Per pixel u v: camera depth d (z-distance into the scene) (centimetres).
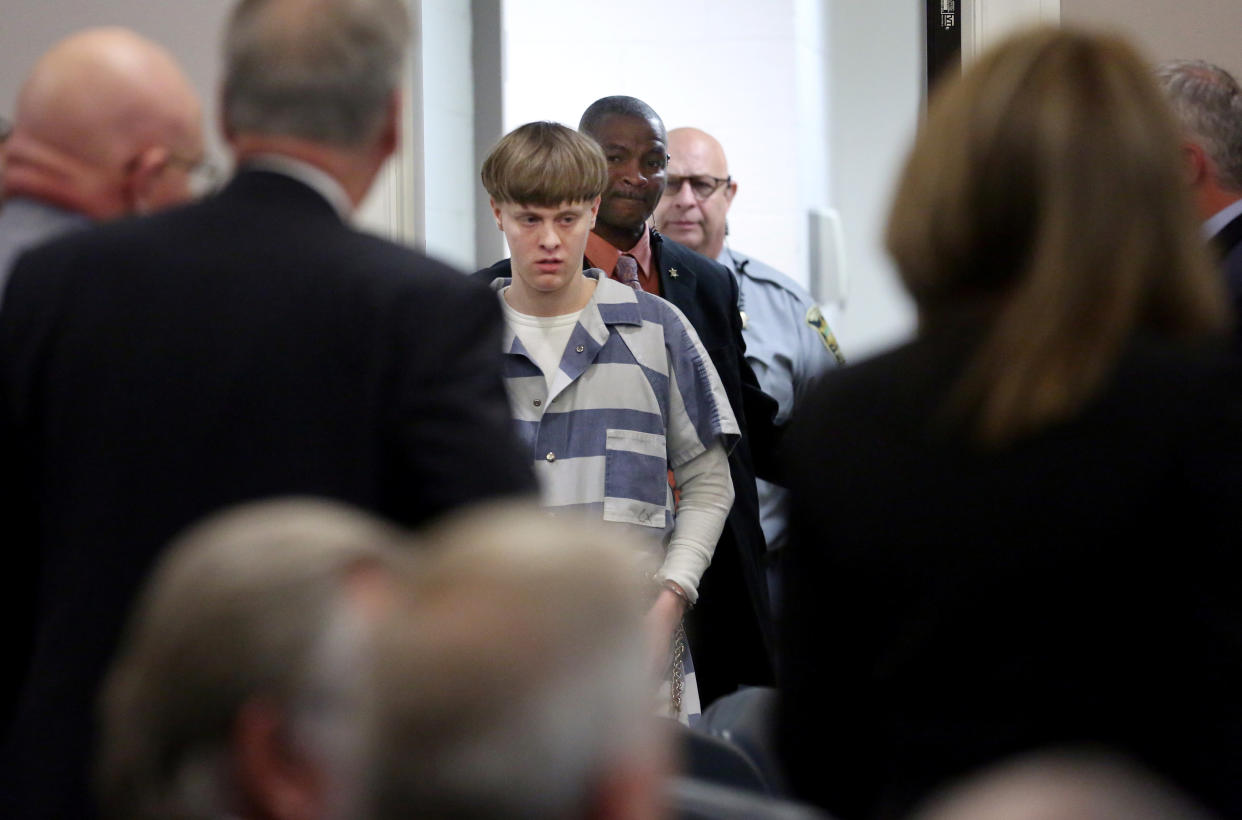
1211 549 394
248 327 496
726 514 883
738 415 998
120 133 571
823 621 442
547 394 843
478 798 217
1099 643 401
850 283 2020
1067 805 182
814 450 441
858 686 441
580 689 223
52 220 574
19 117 582
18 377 511
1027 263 422
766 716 493
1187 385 401
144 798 287
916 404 424
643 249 1036
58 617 493
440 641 224
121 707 291
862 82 2011
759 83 1764
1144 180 420
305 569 293
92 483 495
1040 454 404
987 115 430
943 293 440
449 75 1433
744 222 1788
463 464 485
